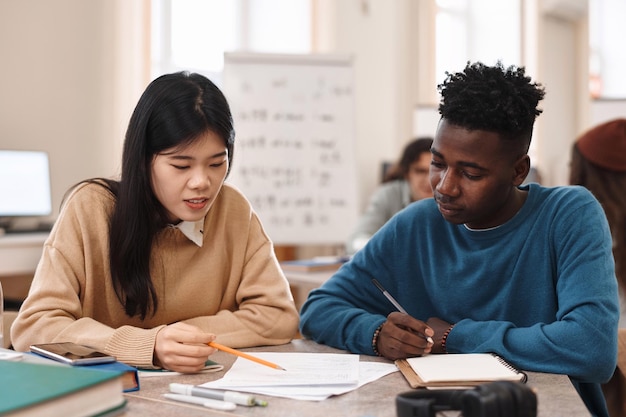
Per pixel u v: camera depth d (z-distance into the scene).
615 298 1.25
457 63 5.69
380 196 3.79
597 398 1.29
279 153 3.82
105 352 1.19
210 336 1.17
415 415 0.86
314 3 4.66
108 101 3.71
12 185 3.33
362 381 1.10
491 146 1.22
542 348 1.19
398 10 5.18
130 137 1.34
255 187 3.79
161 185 1.33
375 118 5.02
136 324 1.47
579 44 6.44
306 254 4.49
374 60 5.00
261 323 1.44
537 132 6.05
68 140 3.60
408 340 1.22
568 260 1.29
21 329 1.31
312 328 1.45
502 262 1.36
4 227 3.33
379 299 1.51
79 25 3.62
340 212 3.86
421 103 5.31
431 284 1.45
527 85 1.25
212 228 1.52
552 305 1.34
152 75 3.96
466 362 1.16
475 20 5.81
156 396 1.02
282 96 3.84
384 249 1.50
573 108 6.46
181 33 4.10
